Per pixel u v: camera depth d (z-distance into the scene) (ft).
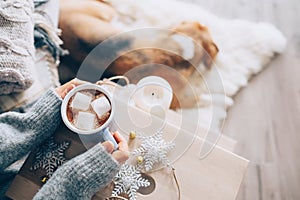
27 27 3.22
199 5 4.95
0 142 2.76
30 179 2.76
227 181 2.76
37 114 2.80
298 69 4.67
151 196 2.70
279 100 4.54
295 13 4.95
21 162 3.18
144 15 4.69
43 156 2.81
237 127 4.42
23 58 3.15
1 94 3.26
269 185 4.19
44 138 2.84
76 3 4.34
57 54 3.74
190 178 2.76
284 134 4.40
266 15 4.94
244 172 2.79
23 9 3.22
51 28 3.68
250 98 4.54
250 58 4.66
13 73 3.07
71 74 4.19
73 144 2.84
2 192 3.07
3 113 2.98
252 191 4.16
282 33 4.84
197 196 2.71
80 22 4.18
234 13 4.93
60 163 2.79
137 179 2.74
